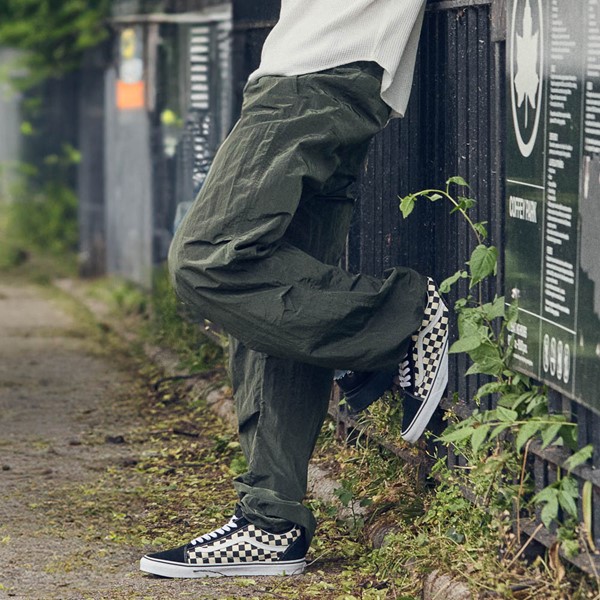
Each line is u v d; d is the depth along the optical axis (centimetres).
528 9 507
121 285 1714
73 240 2386
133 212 1628
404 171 674
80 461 865
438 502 604
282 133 558
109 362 1288
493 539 541
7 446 915
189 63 1255
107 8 1945
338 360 564
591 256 450
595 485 470
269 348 564
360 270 742
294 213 569
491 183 573
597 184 444
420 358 585
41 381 1183
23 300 1819
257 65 959
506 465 532
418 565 568
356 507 675
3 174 2772
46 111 2519
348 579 596
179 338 1255
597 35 441
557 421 486
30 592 590
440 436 620
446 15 623
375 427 711
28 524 708
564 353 477
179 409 1031
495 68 554
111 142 1778
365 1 564
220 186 559
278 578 602
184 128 1278
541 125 496
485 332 539
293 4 583
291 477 601
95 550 659
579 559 476
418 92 654
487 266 541
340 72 566
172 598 577
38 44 2281
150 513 728
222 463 842
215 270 555
